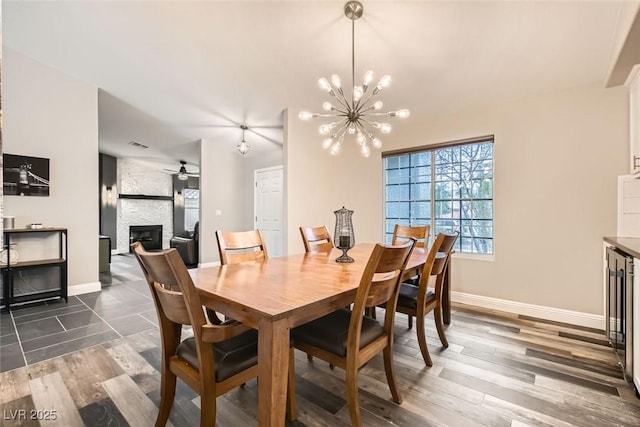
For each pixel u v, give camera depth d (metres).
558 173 2.89
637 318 1.71
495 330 2.68
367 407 1.64
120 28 2.56
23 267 3.08
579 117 2.79
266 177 6.04
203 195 5.60
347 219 2.22
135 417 1.55
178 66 3.05
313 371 2.03
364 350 1.49
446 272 2.79
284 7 2.14
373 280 1.52
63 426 1.48
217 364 1.26
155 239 8.66
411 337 2.55
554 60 2.47
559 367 2.05
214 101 3.82
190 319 1.17
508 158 3.16
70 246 3.54
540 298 2.98
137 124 4.77
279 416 1.10
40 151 3.30
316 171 4.21
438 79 2.90
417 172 3.97
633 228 2.53
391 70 2.79
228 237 2.18
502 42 2.32
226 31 2.45
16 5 2.37
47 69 3.32
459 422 1.53
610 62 2.36
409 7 2.04
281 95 3.55
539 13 2.01
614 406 1.64
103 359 2.12
